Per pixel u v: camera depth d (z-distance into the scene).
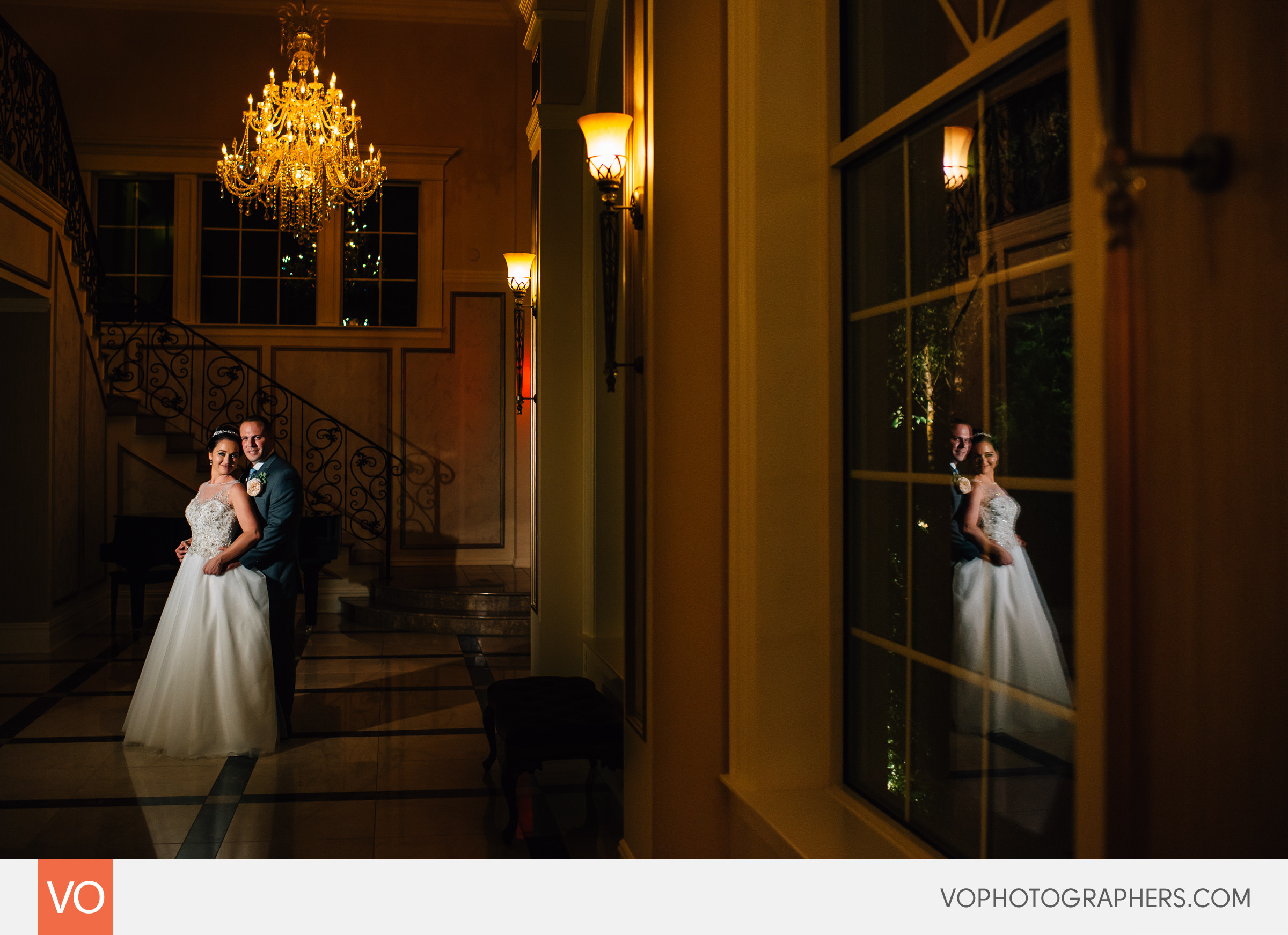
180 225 9.59
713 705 2.77
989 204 1.92
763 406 2.54
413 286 10.06
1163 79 1.12
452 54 10.01
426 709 5.52
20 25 9.35
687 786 2.78
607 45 5.00
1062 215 1.70
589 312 5.37
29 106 6.75
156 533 7.77
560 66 5.41
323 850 3.39
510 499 10.09
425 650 7.27
